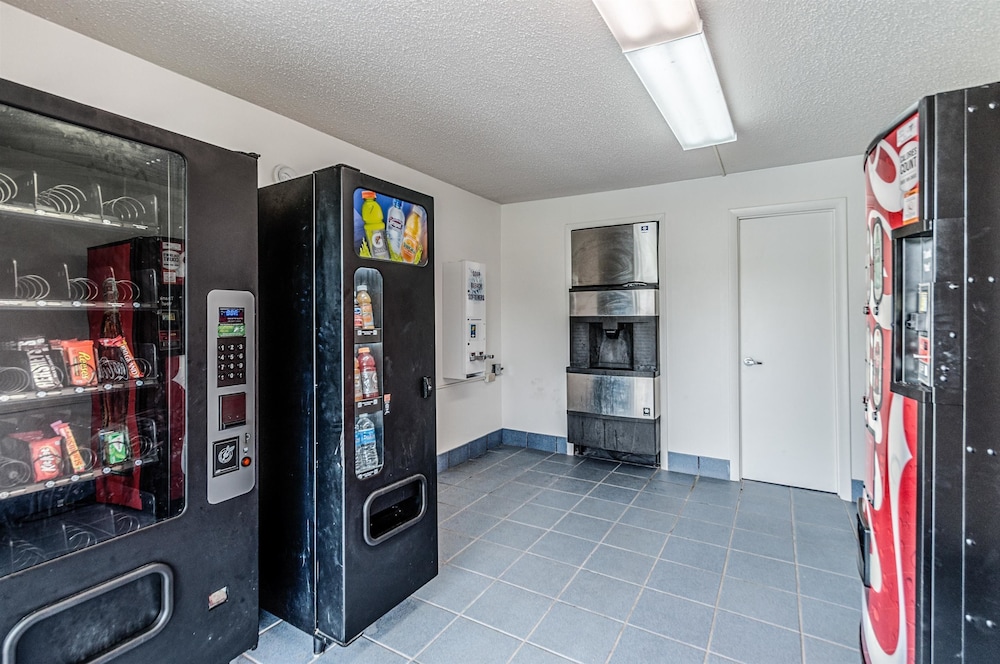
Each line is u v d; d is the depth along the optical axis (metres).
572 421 4.34
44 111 1.26
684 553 2.64
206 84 2.35
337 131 2.96
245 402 1.76
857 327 3.41
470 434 4.45
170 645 1.55
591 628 2.02
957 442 1.17
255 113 2.59
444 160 3.49
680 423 4.03
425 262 2.25
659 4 1.65
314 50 2.05
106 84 2.01
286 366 1.99
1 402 1.33
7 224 1.41
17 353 1.41
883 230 1.43
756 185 3.72
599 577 2.41
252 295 1.78
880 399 1.47
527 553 2.65
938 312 1.18
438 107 2.62
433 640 1.95
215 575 1.67
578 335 4.34
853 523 3.02
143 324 1.60
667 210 4.05
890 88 2.40
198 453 1.62
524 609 2.15
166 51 2.06
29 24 1.80
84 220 1.44
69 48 1.90
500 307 4.84
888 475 1.40
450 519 3.10
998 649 1.15
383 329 2.03
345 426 1.84
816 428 3.61
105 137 1.43
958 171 1.15
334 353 1.85
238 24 1.86
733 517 3.11
